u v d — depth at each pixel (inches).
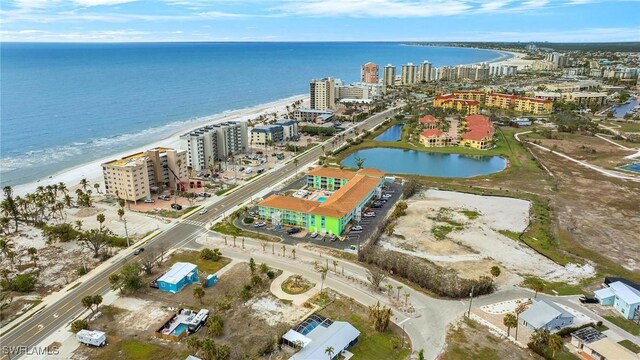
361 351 3902.6
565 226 6688.0
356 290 4881.9
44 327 4244.6
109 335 4114.2
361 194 7037.4
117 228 6451.8
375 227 6540.4
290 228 6441.9
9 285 4869.6
